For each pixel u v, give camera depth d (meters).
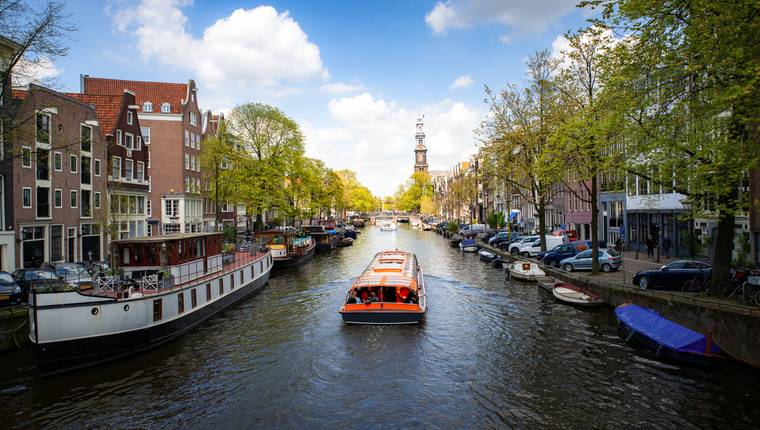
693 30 12.76
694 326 15.79
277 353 17.33
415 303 21.23
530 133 32.47
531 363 15.70
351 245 65.25
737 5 11.70
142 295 17.17
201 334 19.78
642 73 14.96
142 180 42.53
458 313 22.55
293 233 43.44
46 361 14.80
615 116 16.06
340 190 87.75
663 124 14.92
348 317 20.59
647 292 18.44
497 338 18.44
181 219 52.06
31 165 28.02
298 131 48.38
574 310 22.27
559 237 38.88
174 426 12.01
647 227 34.88
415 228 116.50
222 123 49.28
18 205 27.03
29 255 28.08
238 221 69.50
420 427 11.74
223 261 26.88
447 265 40.50
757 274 15.48
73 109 32.03
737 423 11.28
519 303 24.28
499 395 13.39
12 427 11.98
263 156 48.28
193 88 55.66
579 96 25.47
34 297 14.69
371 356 16.83
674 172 15.43
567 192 50.97
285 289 30.41
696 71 13.27
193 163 55.38
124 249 20.48
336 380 14.79
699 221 28.55
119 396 13.72
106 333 15.84
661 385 13.41
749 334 13.74
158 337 17.80
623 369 14.71
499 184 37.44
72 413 12.72
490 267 38.78
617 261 26.89
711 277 16.56
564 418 11.95
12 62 18.19
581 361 15.61
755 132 13.02
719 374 13.83
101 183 35.44
